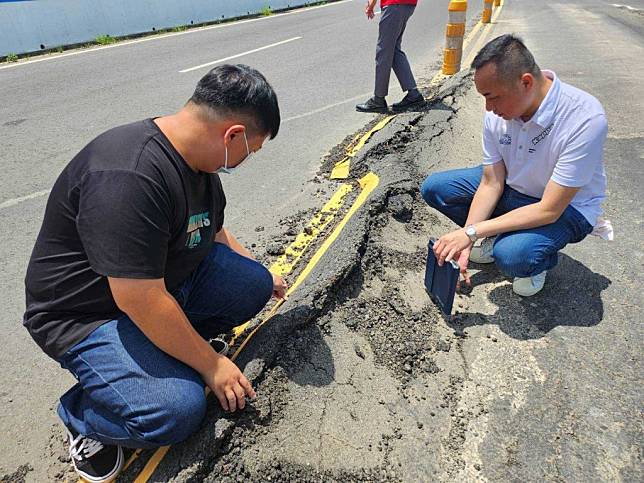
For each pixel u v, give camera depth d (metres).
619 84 6.21
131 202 1.43
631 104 5.49
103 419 1.65
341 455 1.83
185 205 1.60
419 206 3.35
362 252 2.72
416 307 2.55
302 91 6.23
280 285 2.30
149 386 1.59
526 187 2.56
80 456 1.73
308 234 3.14
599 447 1.88
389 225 3.07
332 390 2.04
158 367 1.63
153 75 7.10
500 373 2.21
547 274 2.82
